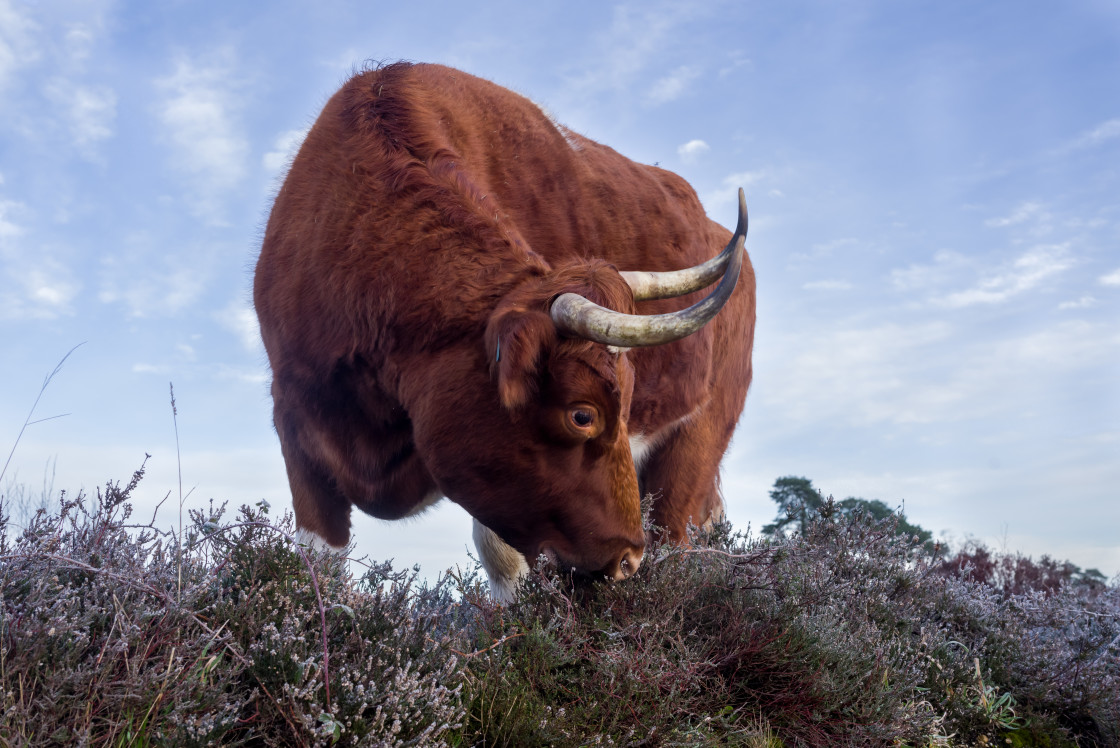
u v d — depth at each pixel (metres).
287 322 4.29
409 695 2.42
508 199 5.05
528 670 3.08
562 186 5.41
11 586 2.42
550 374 3.32
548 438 3.42
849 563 4.48
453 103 4.91
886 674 3.56
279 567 2.89
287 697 2.33
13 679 2.15
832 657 3.52
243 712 2.39
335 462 4.35
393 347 3.83
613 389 3.36
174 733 2.10
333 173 4.25
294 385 4.34
